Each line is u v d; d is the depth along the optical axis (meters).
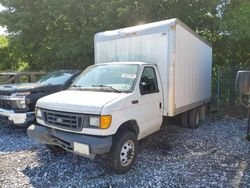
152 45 6.40
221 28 12.38
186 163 5.46
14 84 8.16
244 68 13.46
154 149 6.34
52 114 4.99
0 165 5.32
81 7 15.51
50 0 15.19
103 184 4.50
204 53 9.23
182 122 8.43
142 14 13.59
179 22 6.44
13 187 4.41
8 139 7.11
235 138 7.38
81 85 5.83
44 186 4.45
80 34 14.91
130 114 5.03
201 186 4.45
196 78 8.31
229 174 4.95
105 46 7.38
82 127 4.59
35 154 5.95
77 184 4.51
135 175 4.86
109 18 13.69
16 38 16.98
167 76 6.21
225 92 13.38
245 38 12.34
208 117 10.86
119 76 5.62
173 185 4.48
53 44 15.91
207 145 6.72
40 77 9.73
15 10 16.77
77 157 5.73
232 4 13.13
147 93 5.61
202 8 13.70
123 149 4.89
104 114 4.46
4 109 7.28
